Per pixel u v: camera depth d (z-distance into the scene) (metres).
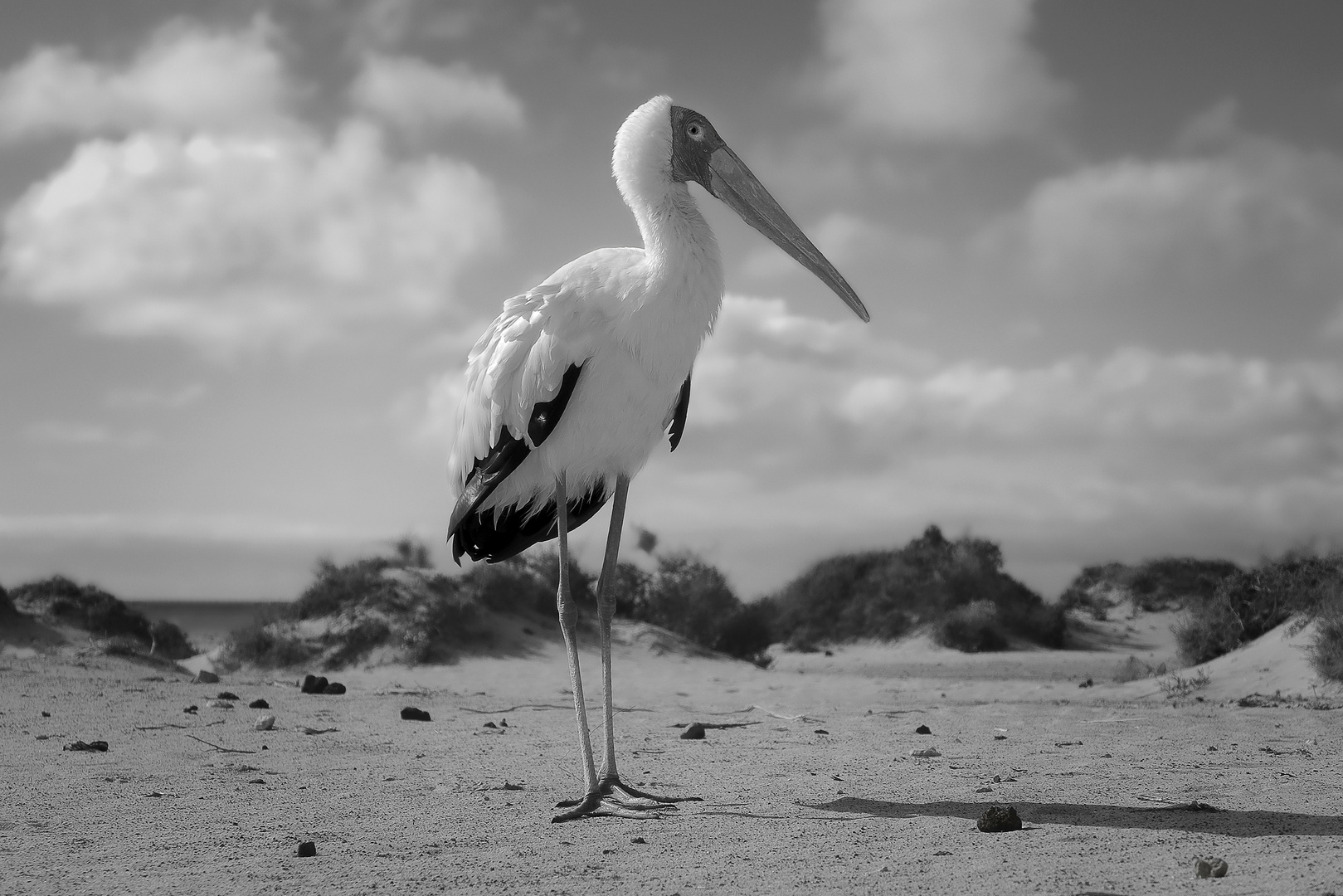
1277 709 12.05
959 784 6.85
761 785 6.96
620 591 28.80
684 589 29.23
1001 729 10.27
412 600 23.25
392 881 4.54
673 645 25.05
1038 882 4.21
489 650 22.75
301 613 23.23
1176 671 17.61
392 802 6.48
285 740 9.28
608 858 4.92
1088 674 22.67
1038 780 6.97
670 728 10.68
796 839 5.23
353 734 9.80
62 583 21.67
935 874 4.42
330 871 4.73
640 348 6.70
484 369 7.21
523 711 12.55
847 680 20.31
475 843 5.31
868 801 6.29
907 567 37.47
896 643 34.97
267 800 6.57
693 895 4.20
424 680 20.02
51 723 9.98
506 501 7.70
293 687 14.91
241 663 22.00
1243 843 4.91
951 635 34.31
